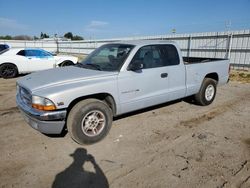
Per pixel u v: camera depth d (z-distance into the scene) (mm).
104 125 4035
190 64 5477
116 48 4809
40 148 3828
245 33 14281
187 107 6082
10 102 6551
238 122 5047
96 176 3076
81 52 34969
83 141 3840
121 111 4336
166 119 5180
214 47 16266
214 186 2869
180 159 3492
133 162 3414
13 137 4227
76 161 3441
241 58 14742
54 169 3236
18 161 3430
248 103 6578
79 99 3879
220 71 6344
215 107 6133
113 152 3709
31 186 2871
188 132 4492
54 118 3523
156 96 4801
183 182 2945
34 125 3666
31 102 3654
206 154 3646
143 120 5102
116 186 2873
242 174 3115
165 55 5016
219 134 4410
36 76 4301
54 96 3479
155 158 3521
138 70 4387
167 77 4961
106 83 3988
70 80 3863
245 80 10914
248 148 3854
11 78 10906
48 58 11688
